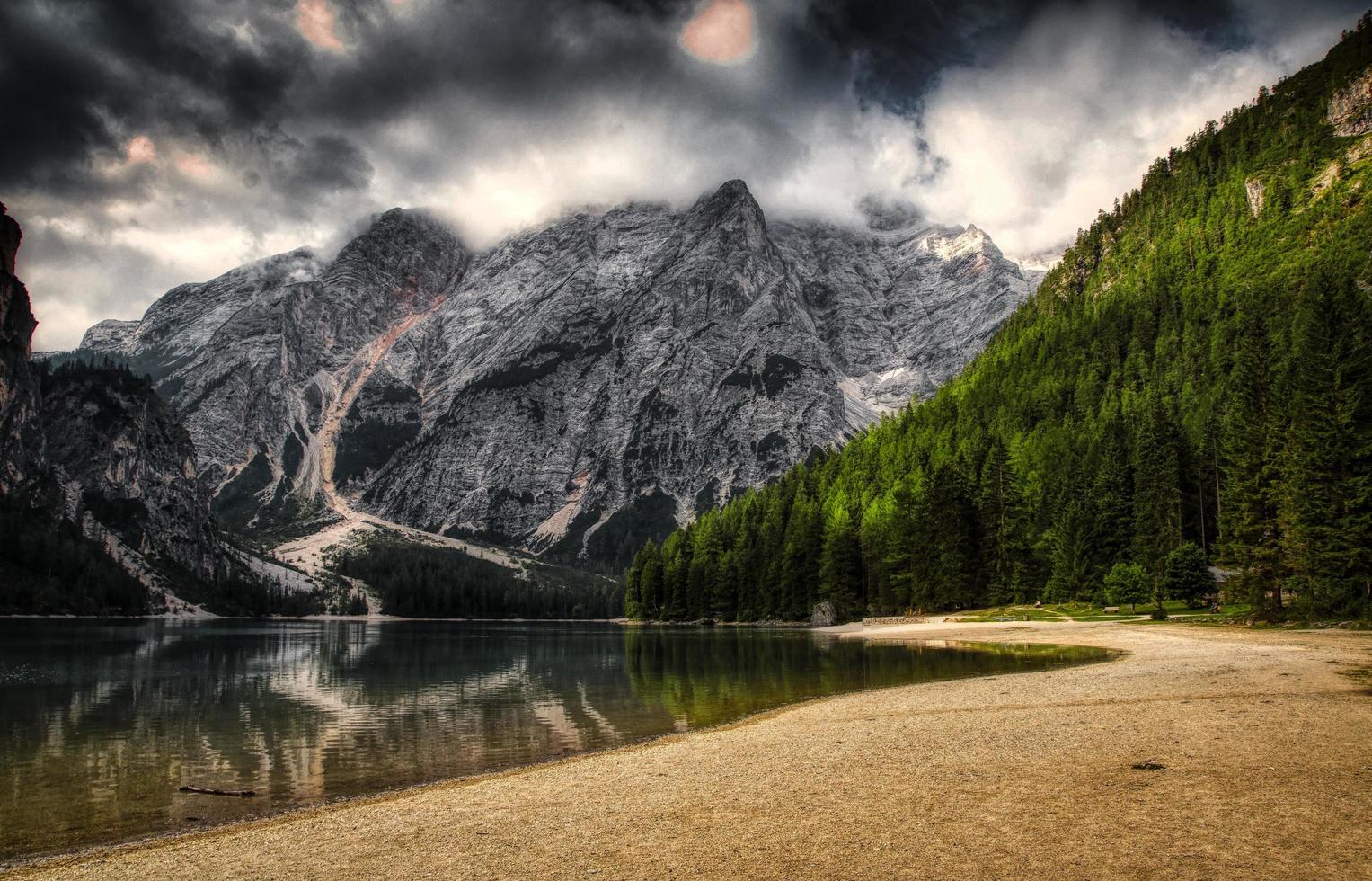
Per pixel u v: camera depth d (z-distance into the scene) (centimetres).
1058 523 12781
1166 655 5662
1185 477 12375
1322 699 3359
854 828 1936
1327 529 7175
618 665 8281
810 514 17200
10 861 2197
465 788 2781
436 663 9200
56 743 4269
